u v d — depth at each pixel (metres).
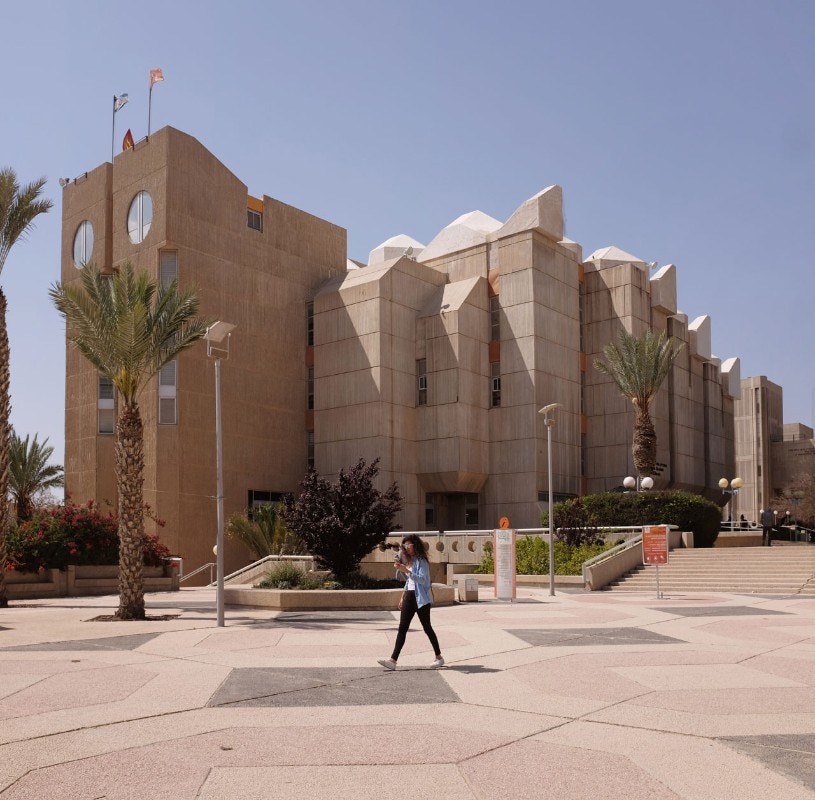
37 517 27.95
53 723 7.28
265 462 43.56
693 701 8.26
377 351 43.19
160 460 38.81
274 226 46.12
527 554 31.56
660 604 20.47
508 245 46.00
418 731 7.00
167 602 23.16
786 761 6.12
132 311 17.75
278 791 5.40
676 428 53.09
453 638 13.45
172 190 40.41
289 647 12.36
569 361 47.50
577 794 5.36
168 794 5.34
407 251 52.66
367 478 23.44
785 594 24.17
